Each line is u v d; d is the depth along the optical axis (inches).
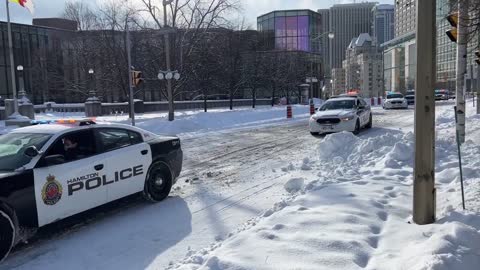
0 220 200.2
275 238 195.9
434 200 213.0
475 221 201.6
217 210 280.5
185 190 339.9
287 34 2571.4
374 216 224.4
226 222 254.4
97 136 264.8
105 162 260.4
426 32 211.0
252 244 189.2
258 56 1877.5
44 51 2231.8
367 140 466.3
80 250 217.5
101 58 1772.9
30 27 2343.8
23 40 2313.0
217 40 1460.4
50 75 2196.1
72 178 239.0
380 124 892.6
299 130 840.3
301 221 216.5
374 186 291.4
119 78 1584.6
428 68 211.0
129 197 282.0
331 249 178.9
